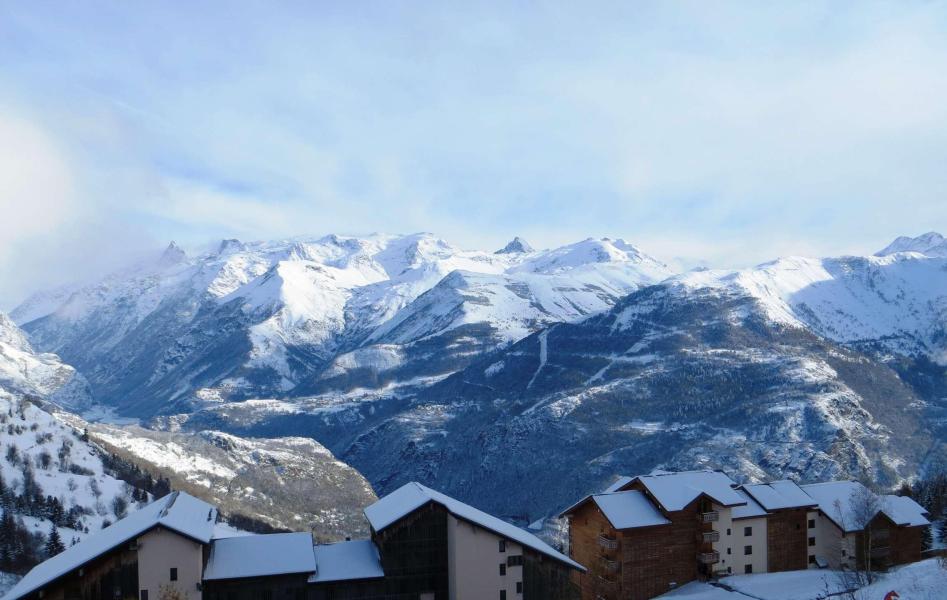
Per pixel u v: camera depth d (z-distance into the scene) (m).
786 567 112.38
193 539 79.25
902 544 114.69
